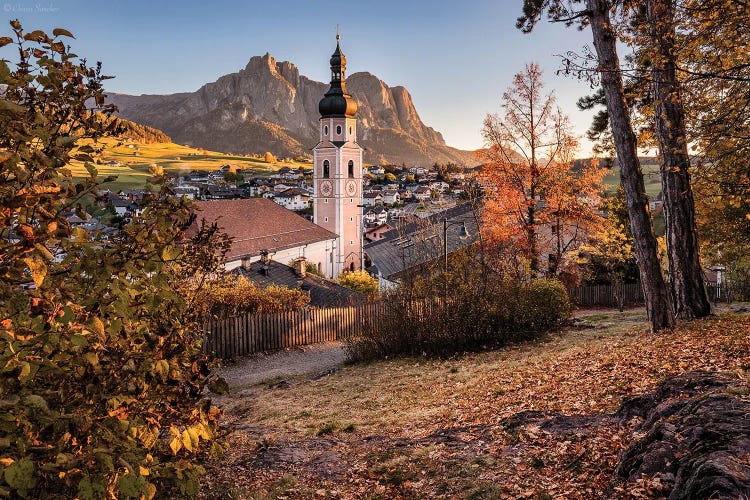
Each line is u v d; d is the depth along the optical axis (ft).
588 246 122.93
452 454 27.55
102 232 14.92
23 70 13.97
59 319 12.74
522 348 64.64
